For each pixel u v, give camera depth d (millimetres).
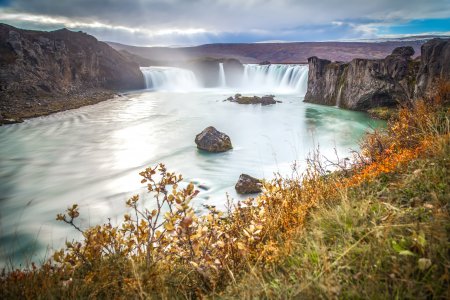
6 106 32562
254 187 11867
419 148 4703
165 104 40344
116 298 3057
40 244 9109
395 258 2264
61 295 3154
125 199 11953
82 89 48375
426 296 1938
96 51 55281
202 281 3318
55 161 17828
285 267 3006
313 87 38500
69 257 3711
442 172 3502
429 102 7574
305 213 3928
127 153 18922
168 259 3820
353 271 2443
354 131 22531
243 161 16406
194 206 10648
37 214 11445
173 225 3502
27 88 37656
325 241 3029
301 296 2273
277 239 3588
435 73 20828
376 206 3340
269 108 35312
